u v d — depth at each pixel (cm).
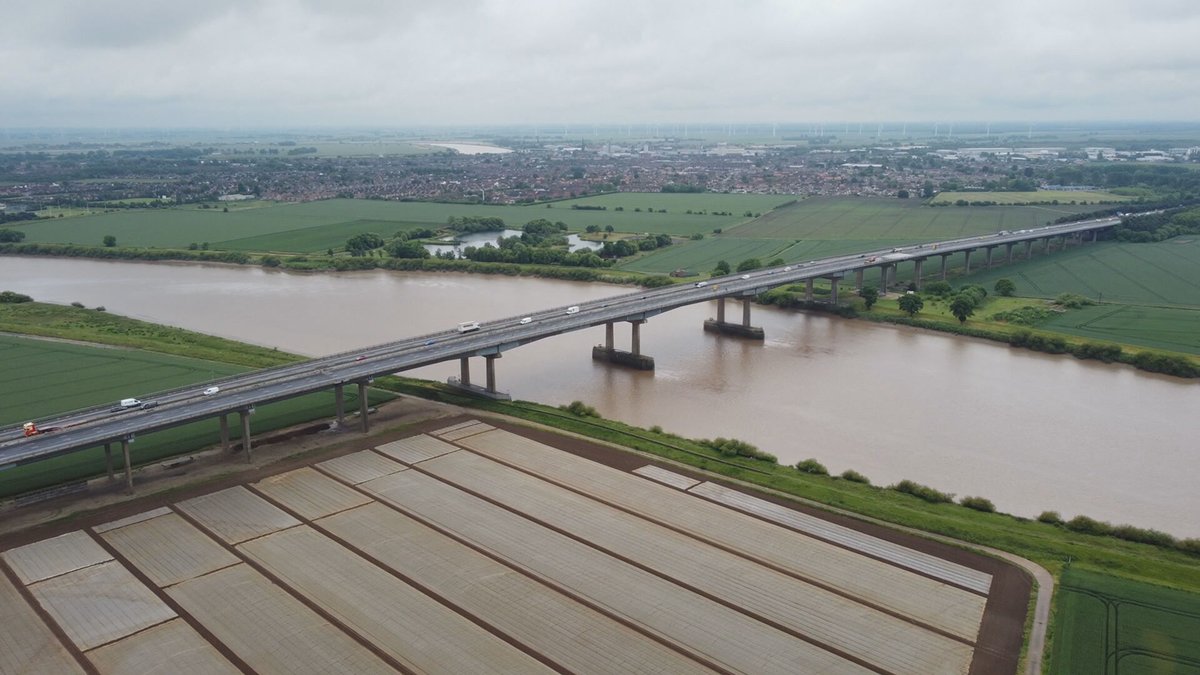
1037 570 11469
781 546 12181
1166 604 10550
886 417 17900
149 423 13888
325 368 17038
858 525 12812
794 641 9956
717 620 10369
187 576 11219
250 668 9375
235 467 14775
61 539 12175
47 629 10056
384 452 15562
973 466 15312
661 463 15175
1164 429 17075
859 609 10612
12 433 14038
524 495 13800
